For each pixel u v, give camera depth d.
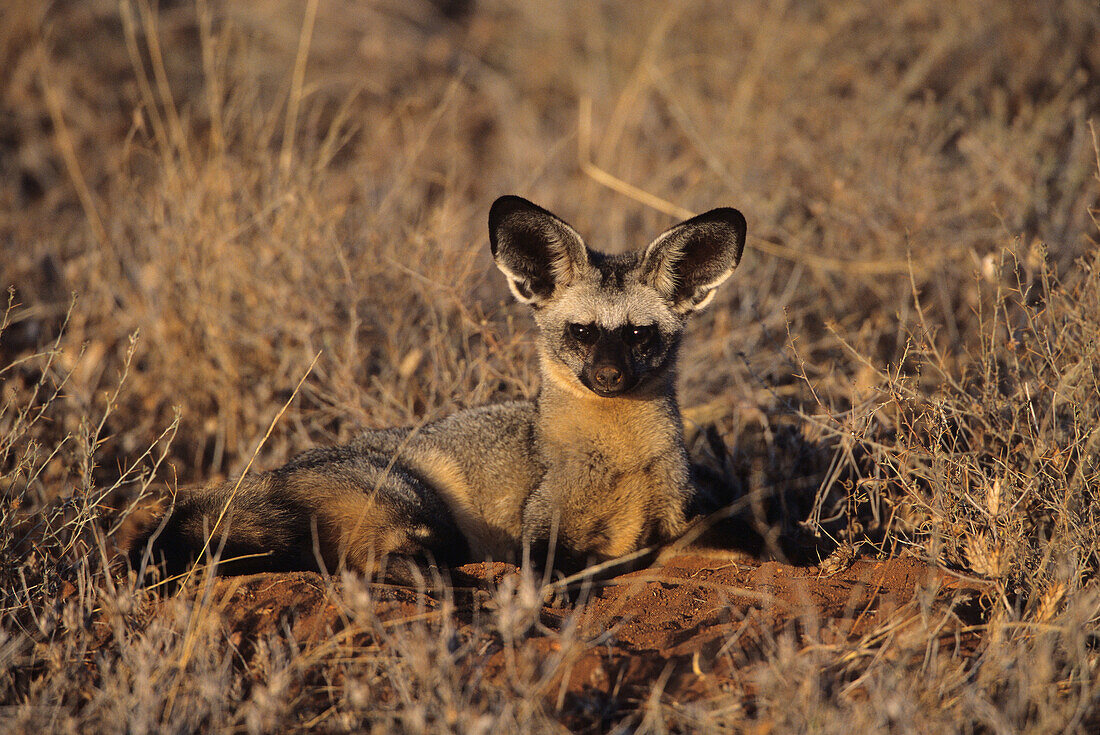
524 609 6.30
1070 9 17.27
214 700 5.87
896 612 6.92
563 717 6.03
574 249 9.50
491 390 11.29
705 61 19.80
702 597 7.73
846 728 5.39
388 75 21.98
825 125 16.09
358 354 11.70
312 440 11.54
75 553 8.05
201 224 12.12
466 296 11.65
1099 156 10.49
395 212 13.84
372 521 8.71
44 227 15.32
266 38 22.41
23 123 19.14
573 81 22.52
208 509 8.36
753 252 13.64
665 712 6.00
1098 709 5.89
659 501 9.46
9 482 8.60
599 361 8.92
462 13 26.36
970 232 12.48
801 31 18.67
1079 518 7.55
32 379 11.92
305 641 6.82
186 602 6.80
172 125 13.95
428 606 7.44
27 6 20.28
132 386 11.58
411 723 5.47
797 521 9.67
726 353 12.09
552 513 9.19
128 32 14.60
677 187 16.36
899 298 12.69
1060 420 8.87
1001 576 7.36
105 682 6.14
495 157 19.89
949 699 5.94
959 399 9.05
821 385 11.05
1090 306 8.99
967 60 17.61
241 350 12.01
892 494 8.91
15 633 7.15
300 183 12.81
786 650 5.86
